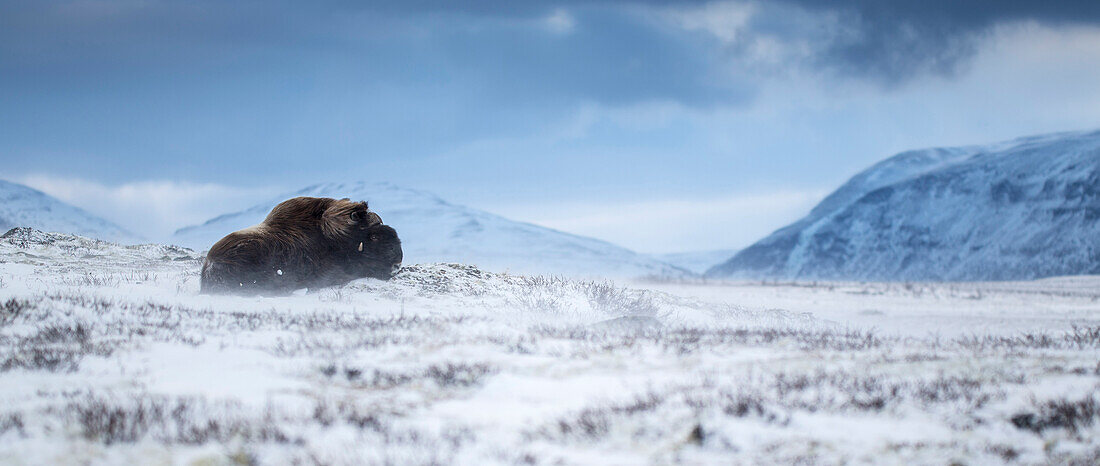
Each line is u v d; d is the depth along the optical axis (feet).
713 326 72.59
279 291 76.79
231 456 25.62
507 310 75.82
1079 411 31.19
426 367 41.52
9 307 55.26
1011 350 49.75
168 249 113.60
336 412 31.42
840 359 43.27
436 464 25.53
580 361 43.16
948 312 150.30
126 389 35.19
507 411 32.86
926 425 30.37
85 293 71.20
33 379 37.24
